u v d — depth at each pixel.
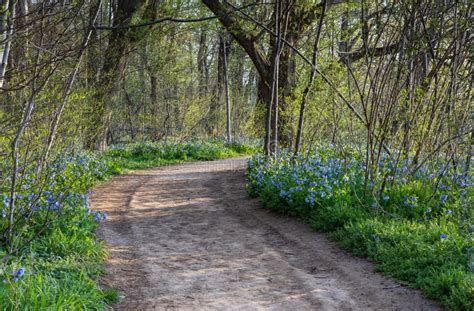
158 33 19.44
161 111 29.44
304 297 5.75
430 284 5.53
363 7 9.23
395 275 6.11
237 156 25.67
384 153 10.56
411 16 7.99
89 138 17.75
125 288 6.12
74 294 5.06
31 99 6.25
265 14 16.61
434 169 9.22
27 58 6.67
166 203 12.12
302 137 14.84
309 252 7.51
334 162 11.09
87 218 8.19
